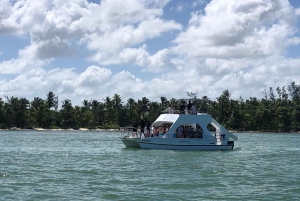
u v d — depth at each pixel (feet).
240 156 136.98
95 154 139.13
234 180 84.79
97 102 594.65
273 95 630.74
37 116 539.70
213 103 553.23
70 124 552.82
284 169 103.35
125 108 577.84
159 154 136.26
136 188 74.33
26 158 125.29
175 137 148.87
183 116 148.77
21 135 346.13
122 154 137.49
